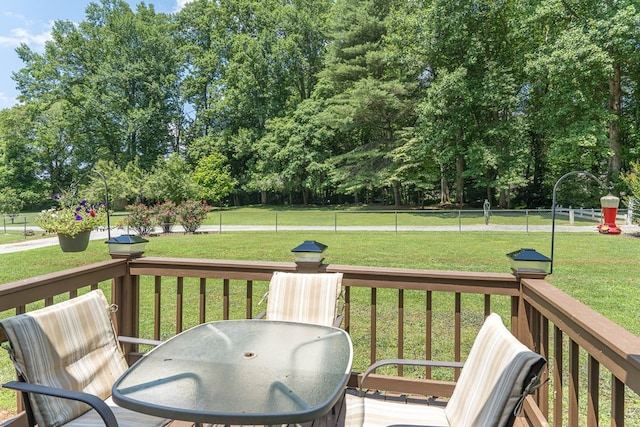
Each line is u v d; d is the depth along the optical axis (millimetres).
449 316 4570
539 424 1813
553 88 16750
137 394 1302
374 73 22234
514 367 1234
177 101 30547
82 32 29047
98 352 1807
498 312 4688
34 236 13883
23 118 29125
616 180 16781
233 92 28641
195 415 1182
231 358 1594
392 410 1687
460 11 17844
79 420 1573
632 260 7691
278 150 27016
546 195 21438
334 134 25625
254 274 2525
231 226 15891
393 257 8359
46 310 1663
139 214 13086
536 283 1984
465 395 1499
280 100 29609
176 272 2613
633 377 1040
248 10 30656
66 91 28594
